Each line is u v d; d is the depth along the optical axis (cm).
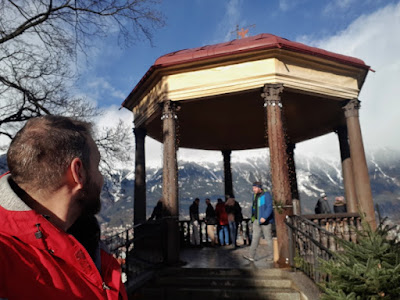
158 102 912
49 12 899
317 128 1350
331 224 741
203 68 878
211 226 1107
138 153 1079
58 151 88
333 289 374
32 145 86
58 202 90
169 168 823
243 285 616
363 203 870
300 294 556
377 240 372
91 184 97
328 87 907
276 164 752
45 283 73
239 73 850
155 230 738
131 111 1186
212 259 812
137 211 1029
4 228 73
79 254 84
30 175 85
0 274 66
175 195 803
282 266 676
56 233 80
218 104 1192
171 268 697
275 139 771
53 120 94
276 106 800
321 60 884
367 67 945
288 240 688
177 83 890
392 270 331
